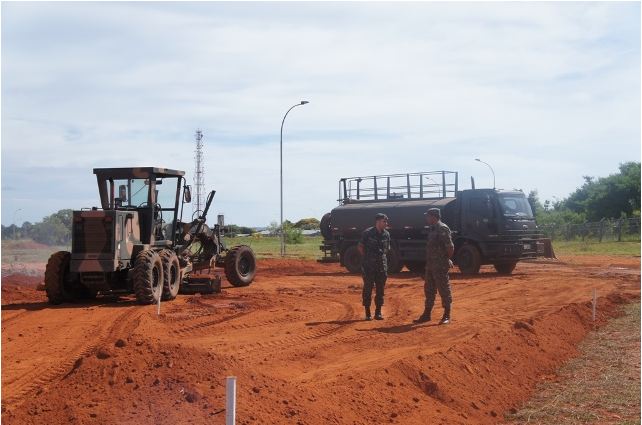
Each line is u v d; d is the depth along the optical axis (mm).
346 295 17203
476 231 24078
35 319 12367
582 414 8086
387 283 20938
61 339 10344
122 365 6957
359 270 26297
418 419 7402
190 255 18391
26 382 7781
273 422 6348
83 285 15555
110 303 14898
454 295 17500
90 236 14586
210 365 7180
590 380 9555
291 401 6910
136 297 14453
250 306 14703
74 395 6434
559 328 12352
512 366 9828
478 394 8617
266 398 6789
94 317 12594
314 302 15648
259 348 10000
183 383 6664
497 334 10828
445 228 12531
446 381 8656
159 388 6562
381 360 9367
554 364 10438
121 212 14797
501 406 8484
